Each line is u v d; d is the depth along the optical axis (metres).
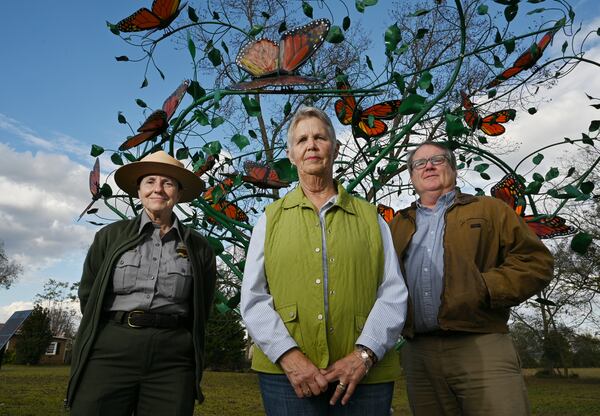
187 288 2.16
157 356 2.02
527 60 2.26
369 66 2.26
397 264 1.75
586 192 2.28
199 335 2.15
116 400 1.97
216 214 2.38
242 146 2.18
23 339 37.41
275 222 1.75
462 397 2.03
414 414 2.20
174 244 2.23
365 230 1.73
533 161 2.63
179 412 1.99
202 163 2.31
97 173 2.47
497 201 2.16
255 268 1.70
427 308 2.12
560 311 14.53
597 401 14.17
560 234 2.51
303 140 1.78
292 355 1.49
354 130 2.29
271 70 1.99
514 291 1.91
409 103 2.08
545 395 16.61
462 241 2.09
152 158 2.26
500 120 2.65
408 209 2.41
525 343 22.11
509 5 2.17
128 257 2.11
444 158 2.32
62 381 15.84
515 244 2.05
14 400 9.68
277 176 2.26
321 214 1.73
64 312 56.31
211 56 2.30
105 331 2.02
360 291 1.61
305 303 1.57
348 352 1.55
